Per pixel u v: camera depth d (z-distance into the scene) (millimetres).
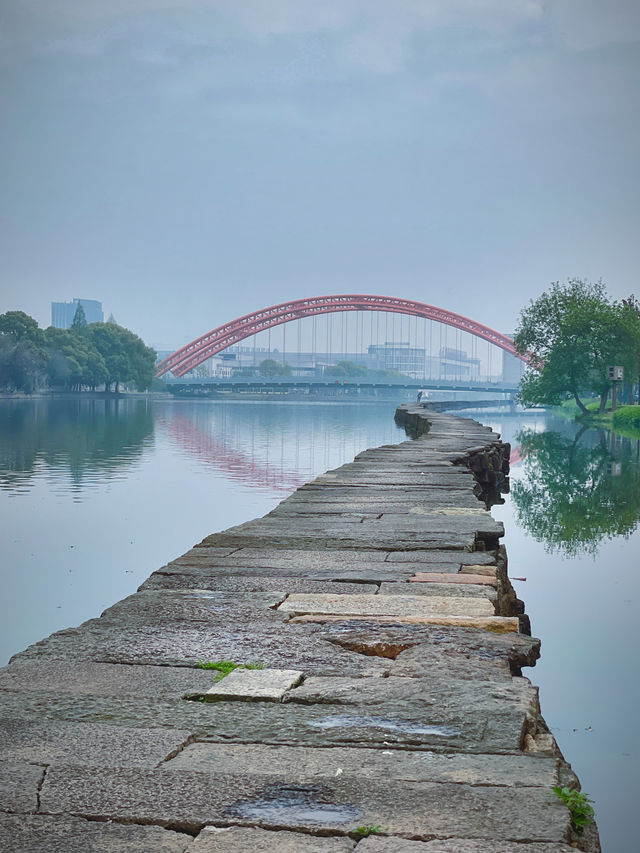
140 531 17141
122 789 3564
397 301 181750
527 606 11102
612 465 31688
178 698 4719
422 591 7383
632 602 11305
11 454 35250
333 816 3332
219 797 3494
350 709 4527
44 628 10203
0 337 134250
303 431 55031
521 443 44594
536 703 4680
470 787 3590
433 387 158750
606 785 6113
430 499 13828
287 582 7797
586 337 78438
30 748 3988
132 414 82375
